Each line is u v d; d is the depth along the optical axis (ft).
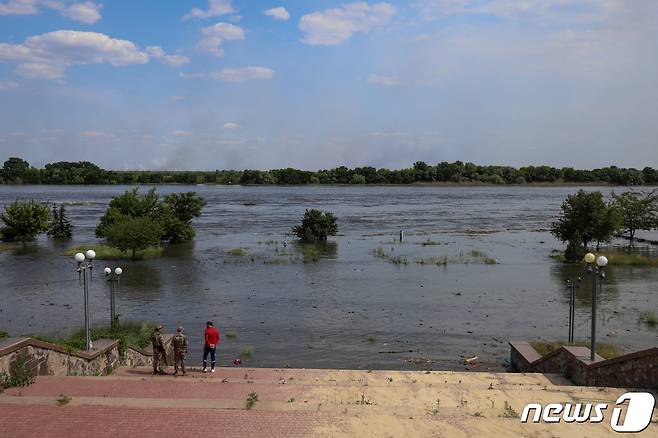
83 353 53.88
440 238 210.38
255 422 35.96
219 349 77.20
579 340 79.82
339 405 40.14
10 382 43.52
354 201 476.13
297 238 209.46
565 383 53.72
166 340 70.64
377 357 73.72
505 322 91.45
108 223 192.95
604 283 123.24
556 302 105.40
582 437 34.24
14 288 120.26
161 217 193.77
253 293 113.70
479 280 127.34
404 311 98.53
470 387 47.26
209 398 42.09
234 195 604.90
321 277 131.03
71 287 121.19
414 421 36.27
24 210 205.36
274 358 73.31
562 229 167.32
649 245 191.42
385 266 146.51
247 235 221.05
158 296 111.34
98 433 34.06
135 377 51.08
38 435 33.71
